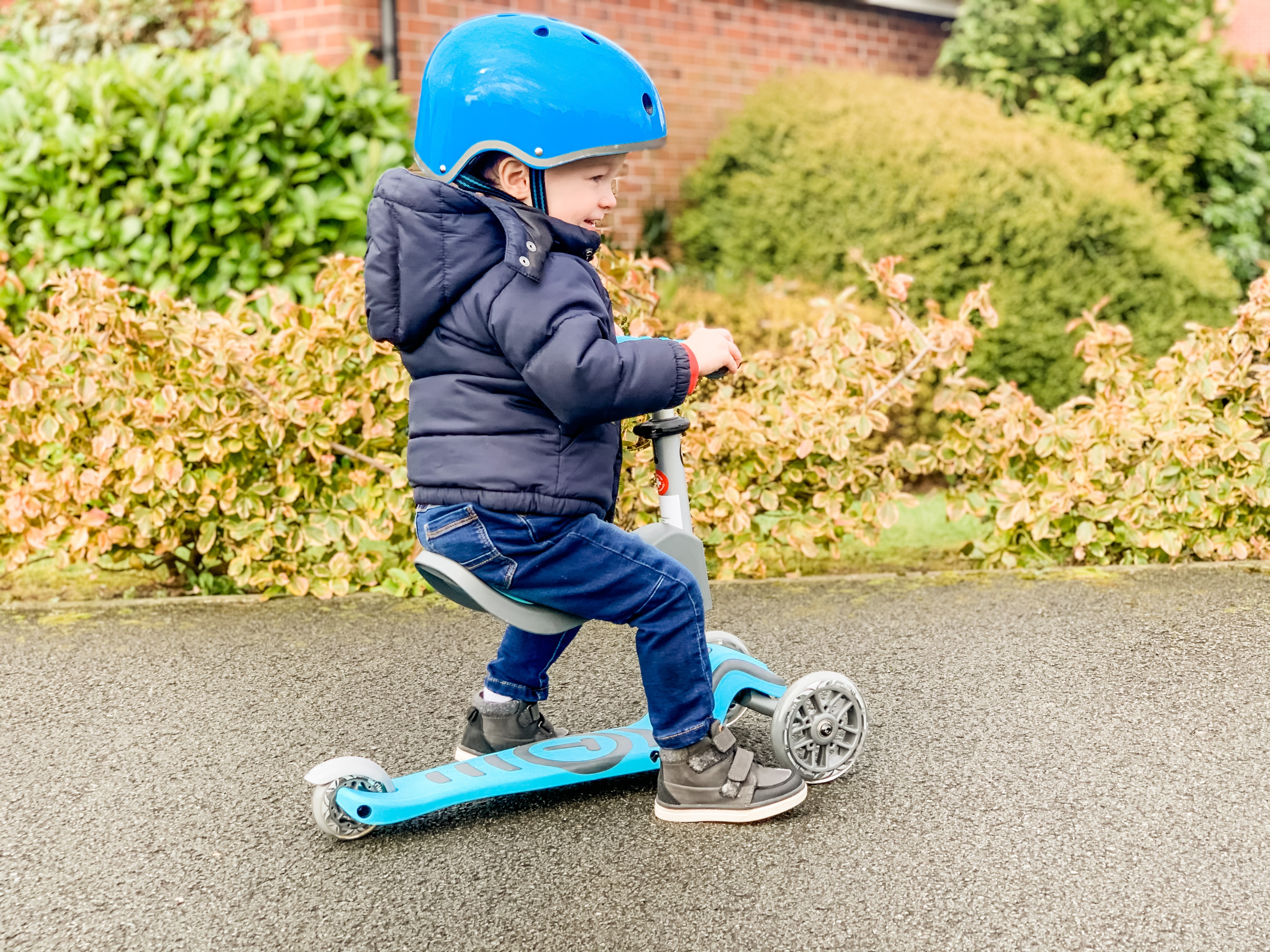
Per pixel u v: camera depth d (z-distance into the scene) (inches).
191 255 205.5
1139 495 169.6
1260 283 169.2
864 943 78.7
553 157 85.4
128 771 109.5
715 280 274.2
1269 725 114.0
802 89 301.9
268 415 158.9
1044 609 153.6
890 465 172.4
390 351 160.1
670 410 96.7
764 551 183.2
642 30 311.3
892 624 149.1
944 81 362.9
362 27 254.7
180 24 258.2
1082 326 255.9
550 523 88.4
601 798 103.1
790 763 99.7
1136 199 272.7
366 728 119.4
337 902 86.0
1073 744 110.6
